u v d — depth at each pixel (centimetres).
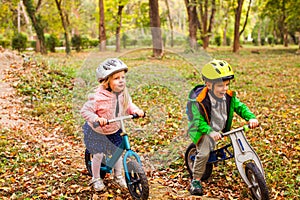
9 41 3016
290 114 774
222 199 418
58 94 927
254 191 402
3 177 478
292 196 417
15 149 571
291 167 493
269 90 1070
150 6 1947
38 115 782
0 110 789
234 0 3056
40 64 1110
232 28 5884
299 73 1462
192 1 2589
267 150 554
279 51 3102
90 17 5084
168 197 423
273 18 4503
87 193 434
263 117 754
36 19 2412
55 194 430
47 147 594
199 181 436
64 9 3309
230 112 422
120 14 3064
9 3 2744
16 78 987
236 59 2212
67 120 729
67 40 2786
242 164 406
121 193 433
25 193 434
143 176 386
